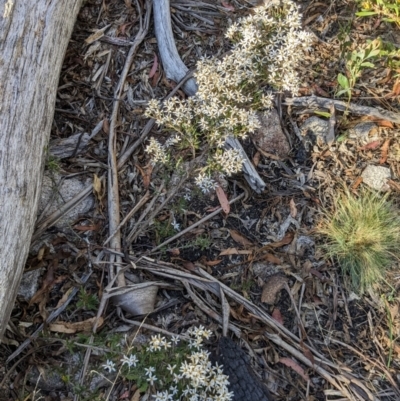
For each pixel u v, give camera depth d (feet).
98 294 3.25
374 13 4.17
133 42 4.08
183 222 3.51
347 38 4.19
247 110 3.48
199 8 4.31
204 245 3.34
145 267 3.29
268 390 2.99
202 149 3.58
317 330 3.27
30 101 3.04
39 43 3.20
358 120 3.84
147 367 2.91
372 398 3.07
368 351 3.23
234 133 3.23
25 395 2.93
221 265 3.39
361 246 3.40
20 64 3.03
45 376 2.99
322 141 3.77
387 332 3.27
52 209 3.43
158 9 4.08
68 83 3.91
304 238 3.50
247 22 3.34
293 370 3.14
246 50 3.24
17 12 3.12
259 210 3.59
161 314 3.25
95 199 3.53
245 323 3.23
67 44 3.69
